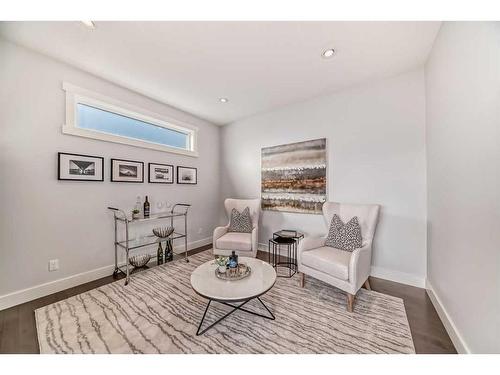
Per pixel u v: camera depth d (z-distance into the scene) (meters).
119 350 1.40
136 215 2.71
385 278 2.50
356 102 2.72
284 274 2.67
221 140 4.32
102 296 2.09
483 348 1.12
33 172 2.04
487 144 1.09
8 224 1.91
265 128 3.64
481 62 1.14
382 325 1.65
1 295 1.86
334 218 2.52
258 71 2.36
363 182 2.67
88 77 2.41
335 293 2.17
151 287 2.28
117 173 2.67
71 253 2.29
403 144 2.40
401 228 2.41
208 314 1.80
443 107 1.69
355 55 2.07
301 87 2.74
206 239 4.05
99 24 1.66
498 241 1.01
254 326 1.65
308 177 3.11
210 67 2.28
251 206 3.47
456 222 1.47
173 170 3.42
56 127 2.18
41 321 1.69
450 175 1.57
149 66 2.26
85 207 2.40
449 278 1.59
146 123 3.17
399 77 2.42
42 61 2.08
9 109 1.90
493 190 1.04
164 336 1.53
